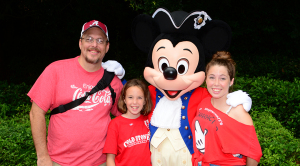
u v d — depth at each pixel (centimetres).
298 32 960
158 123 263
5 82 650
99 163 254
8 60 1063
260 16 1002
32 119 239
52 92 241
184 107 268
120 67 270
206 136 233
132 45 1239
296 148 366
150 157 265
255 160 216
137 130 263
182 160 259
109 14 1125
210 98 253
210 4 912
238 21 1002
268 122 442
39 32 1001
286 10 989
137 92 256
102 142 254
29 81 989
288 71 841
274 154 354
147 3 489
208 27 271
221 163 227
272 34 1059
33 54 1120
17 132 392
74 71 246
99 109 249
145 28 287
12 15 940
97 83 250
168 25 267
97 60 246
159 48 267
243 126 215
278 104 545
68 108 240
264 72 888
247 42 1086
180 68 259
